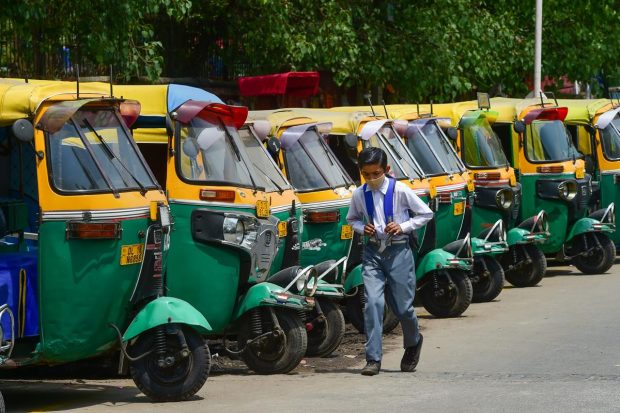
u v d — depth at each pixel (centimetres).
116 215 1139
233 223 1324
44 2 2083
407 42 3081
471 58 3234
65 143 1145
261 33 2828
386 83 3206
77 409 1155
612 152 2730
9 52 2205
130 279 1162
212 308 1331
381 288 1346
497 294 2084
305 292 1389
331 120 1892
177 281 1316
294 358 1371
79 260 1123
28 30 2111
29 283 1122
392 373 1370
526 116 2453
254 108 2150
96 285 1130
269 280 1407
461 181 2048
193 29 2986
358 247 1731
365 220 1349
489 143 2289
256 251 1359
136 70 2362
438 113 2311
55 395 1260
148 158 1525
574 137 2808
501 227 2084
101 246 1129
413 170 1941
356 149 1808
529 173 2470
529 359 1455
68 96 1162
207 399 1202
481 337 1658
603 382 1277
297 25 2867
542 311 1941
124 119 1271
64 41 2266
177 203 1312
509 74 3675
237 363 1502
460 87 3155
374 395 1209
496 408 1125
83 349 1145
